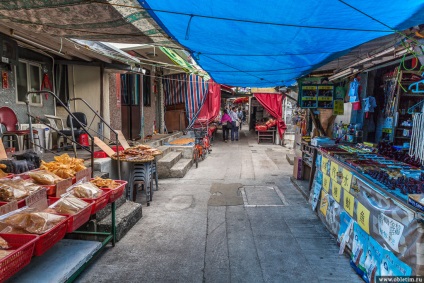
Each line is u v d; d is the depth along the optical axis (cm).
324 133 728
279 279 294
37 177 307
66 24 322
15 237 216
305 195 566
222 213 485
